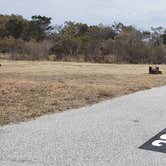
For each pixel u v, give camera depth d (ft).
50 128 26.61
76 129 26.55
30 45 209.87
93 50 216.74
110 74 95.55
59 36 236.22
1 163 18.21
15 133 24.70
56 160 18.90
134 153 20.61
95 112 34.88
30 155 19.62
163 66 168.04
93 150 20.98
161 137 24.79
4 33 246.27
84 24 251.80
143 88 61.11
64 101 41.34
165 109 37.81
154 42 229.86
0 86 52.26
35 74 89.40
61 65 144.15
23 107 36.09
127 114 34.09
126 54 213.46
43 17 266.16
